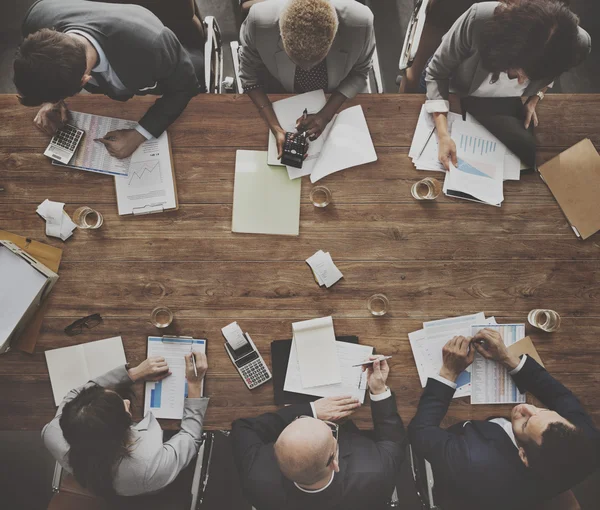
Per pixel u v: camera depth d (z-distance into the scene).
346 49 1.74
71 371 1.73
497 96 1.86
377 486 1.60
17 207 1.80
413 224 1.80
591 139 1.84
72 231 1.78
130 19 1.63
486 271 1.79
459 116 1.86
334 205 1.80
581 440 1.57
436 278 1.78
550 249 1.80
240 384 1.72
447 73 1.85
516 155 1.83
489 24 1.62
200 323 1.76
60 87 1.53
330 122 1.85
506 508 1.62
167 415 1.71
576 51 1.63
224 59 2.89
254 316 1.76
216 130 1.83
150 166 1.81
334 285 1.78
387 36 2.91
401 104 1.86
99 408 1.52
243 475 1.61
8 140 1.82
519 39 1.58
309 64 1.55
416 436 1.65
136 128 1.80
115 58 1.67
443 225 1.80
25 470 2.41
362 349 1.74
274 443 1.61
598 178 1.80
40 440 2.44
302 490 1.58
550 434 1.54
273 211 1.80
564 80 2.87
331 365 1.73
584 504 2.38
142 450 1.57
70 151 1.79
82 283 1.77
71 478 1.75
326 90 1.99
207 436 1.90
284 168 1.82
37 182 1.81
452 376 1.70
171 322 1.76
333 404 1.69
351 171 1.82
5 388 1.72
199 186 1.81
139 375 1.69
